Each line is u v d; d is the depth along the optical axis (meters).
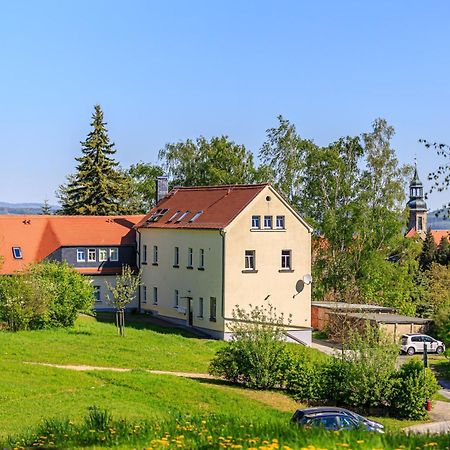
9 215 65.44
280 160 77.62
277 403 34.44
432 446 13.95
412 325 59.75
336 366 36.97
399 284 70.81
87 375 34.84
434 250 108.56
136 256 65.75
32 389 31.16
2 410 27.27
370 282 70.81
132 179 96.69
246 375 37.31
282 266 56.31
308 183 75.94
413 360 38.69
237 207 55.50
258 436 15.02
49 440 16.75
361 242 71.75
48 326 49.50
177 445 14.41
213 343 51.44
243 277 54.59
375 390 35.69
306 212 75.31
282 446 13.54
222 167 85.25
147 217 65.50
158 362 41.88
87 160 86.56
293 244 56.59
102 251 64.69
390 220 71.44
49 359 39.56
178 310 59.19
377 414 36.31
